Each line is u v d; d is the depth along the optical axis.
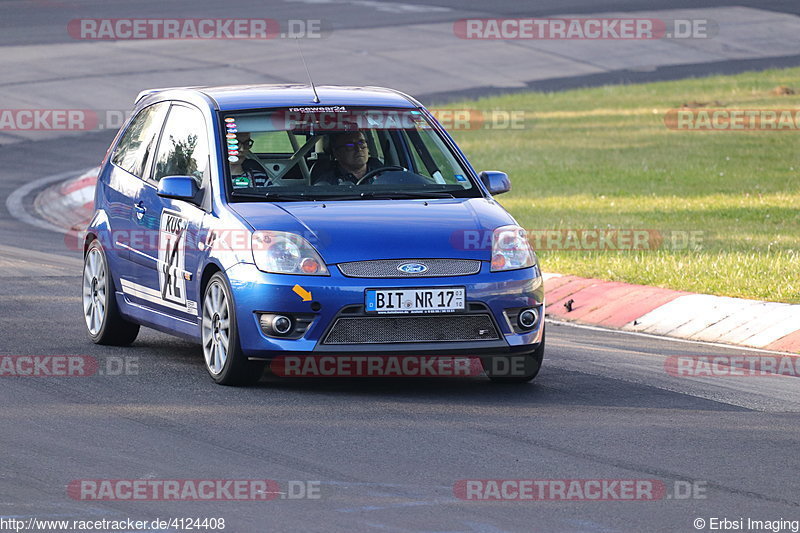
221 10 127.19
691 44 110.25
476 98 87.94
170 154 25.53
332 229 22.17
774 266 35.03
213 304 22.80
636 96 86.25
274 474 17.09
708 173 59.19
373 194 23.88
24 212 51.28
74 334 27.86
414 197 24.00
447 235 22.41
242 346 22.02
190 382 22.95
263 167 23.91
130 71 94.62
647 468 17.64
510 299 22.25
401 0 135.62
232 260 22.22
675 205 50.31
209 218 23.23
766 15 123.38
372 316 21.56
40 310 30.31
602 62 103.00
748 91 86.50
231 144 24.08
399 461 17.80
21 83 89.50
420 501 15.93
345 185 24.00
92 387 22.42
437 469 17.42
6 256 38.78
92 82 90.50
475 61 101.94
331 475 17.06
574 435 19.42
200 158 24.31
